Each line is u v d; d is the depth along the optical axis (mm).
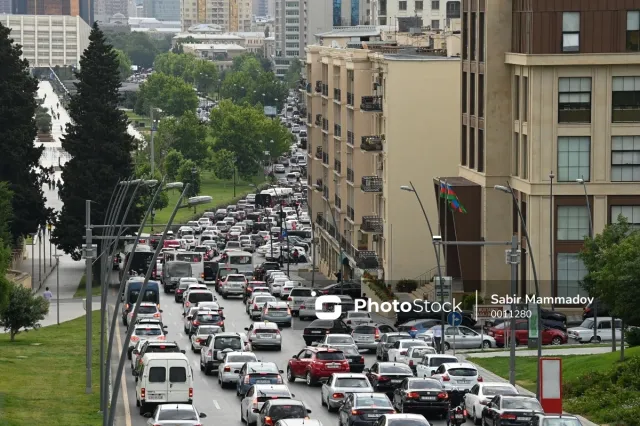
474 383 139750
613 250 155375
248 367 146375
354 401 120000
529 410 116938
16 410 136125
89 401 146375
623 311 152625
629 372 141750
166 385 134500
